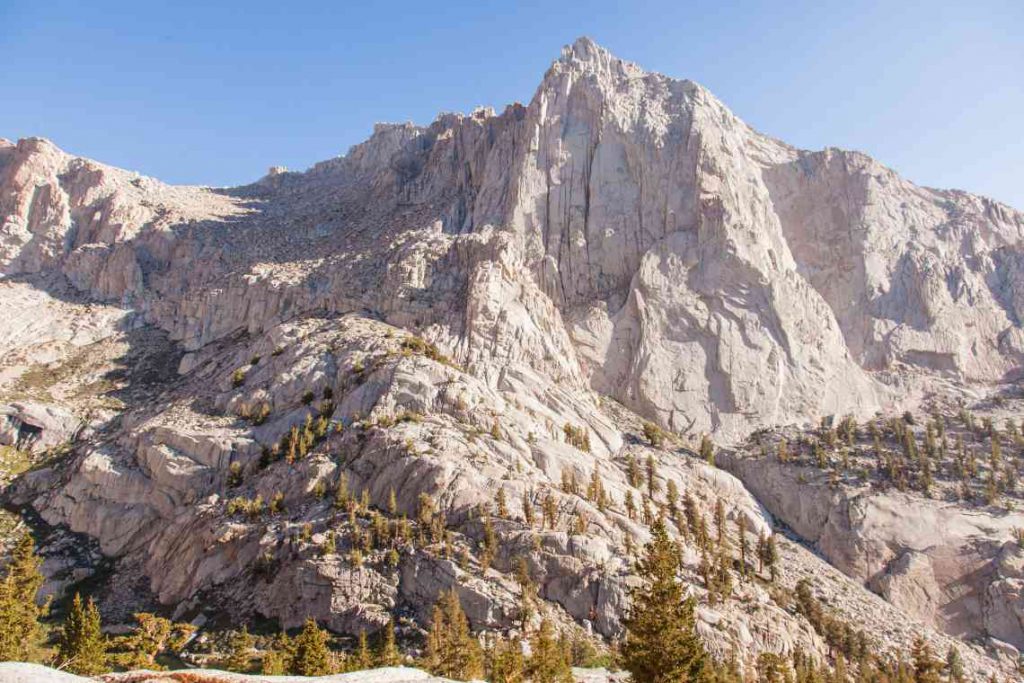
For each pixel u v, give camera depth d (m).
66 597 102.00
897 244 175.00
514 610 80.56
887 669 84.19
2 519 115.62
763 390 141.75
